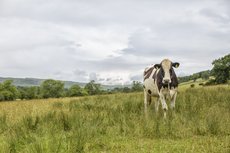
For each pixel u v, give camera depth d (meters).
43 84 121.75
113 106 15.50
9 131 10.20
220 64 94.00
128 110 14.02
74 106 17.89
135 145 8.25
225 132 9.18
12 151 7.66
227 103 14.29
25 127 10.18
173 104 13.09
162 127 9.71
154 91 13.85
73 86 121.12
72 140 7.95
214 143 8.05
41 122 11.21
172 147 7.86
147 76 14.58
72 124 10.51
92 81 127.25
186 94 19.64
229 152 7.20
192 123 9.89
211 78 102.38
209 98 16.27
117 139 9.02
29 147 7.34
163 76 12.66
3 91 110.06
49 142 7.35
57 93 122.06
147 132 9.43
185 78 114.69
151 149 7.80
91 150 8.01
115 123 10.93
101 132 9.78
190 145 7.98
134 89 101.12
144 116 11.63
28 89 120.75
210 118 9.98
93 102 18.50
